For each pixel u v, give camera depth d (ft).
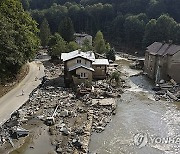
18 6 195.62
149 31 362.53
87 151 103.45
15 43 171.22
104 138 116.78
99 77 200.54
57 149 101.96
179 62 197.98
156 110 151.53
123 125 130.62
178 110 152.35
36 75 202.90
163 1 465.88
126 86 193.16
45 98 154.61
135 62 283.38
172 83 196.13
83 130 117.80
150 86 197.98
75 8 493.77
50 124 122.31
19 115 126.62
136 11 482.69
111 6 488.44
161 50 212.43
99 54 287.69
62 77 202.28
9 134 110.52
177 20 444.96
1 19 155.84
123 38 427.74
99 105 150.00
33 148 102.47
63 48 262.88
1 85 160.25
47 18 481.05
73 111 138.31
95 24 472.03
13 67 177.99
